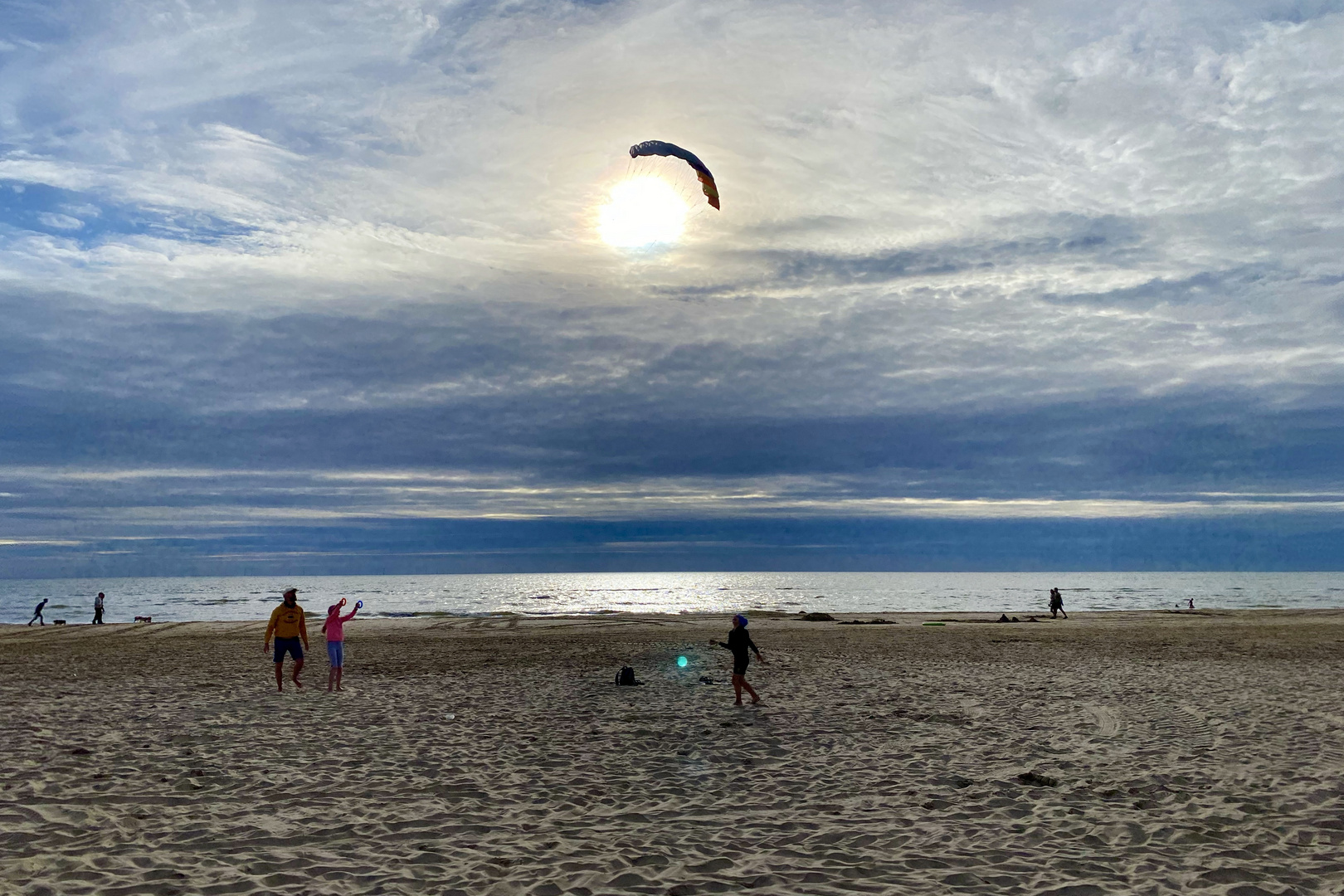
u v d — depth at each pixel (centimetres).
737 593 12738
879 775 877
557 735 1094
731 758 958
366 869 575
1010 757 959
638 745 1030
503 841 645
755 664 1991
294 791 791
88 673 1795
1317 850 621
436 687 1575
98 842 620
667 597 10956
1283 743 1012
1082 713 1256
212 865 574
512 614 5388
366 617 4616
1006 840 657
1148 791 801
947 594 11825
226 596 11300
